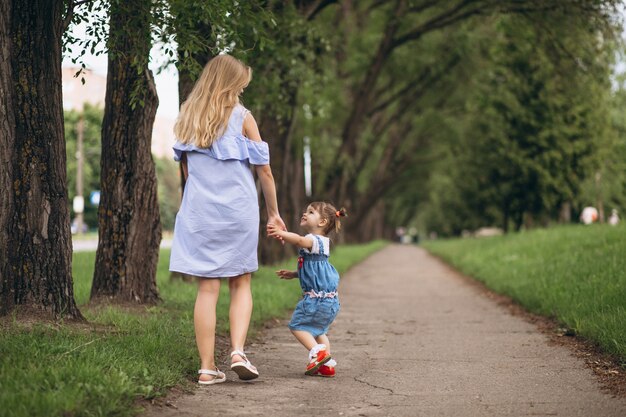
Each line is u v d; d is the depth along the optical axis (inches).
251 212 213.9
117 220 358.9
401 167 1856.5
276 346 302.2
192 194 212.2
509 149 1103.0
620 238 610.9
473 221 1815.9
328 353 233.6
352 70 1157.1
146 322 294.8
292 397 201.6
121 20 286.7
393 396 205.3
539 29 700.7
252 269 215.6
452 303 523.2
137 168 358.9
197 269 209.3
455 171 1349.7
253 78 482.6
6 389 165.5
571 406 190.9
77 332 243.9
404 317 431.8
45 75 251.3
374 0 1111.0
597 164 1112.2
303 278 239.3
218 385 213.2
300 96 783.1
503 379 230.4
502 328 370.3
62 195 257.1
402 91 1283.2
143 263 363.9
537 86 1045.2
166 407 183.3
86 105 2316.7
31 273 251.3
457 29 1040.2
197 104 214.2
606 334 277.9
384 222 3607.3
